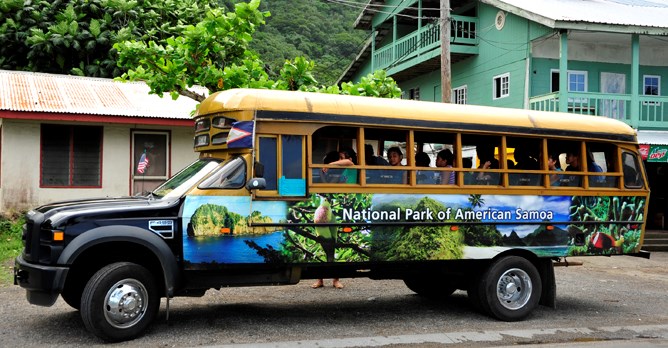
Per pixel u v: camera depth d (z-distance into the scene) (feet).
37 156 50.14
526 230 26.58
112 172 52.54
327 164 23.86
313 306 28.22
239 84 37.45
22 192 49.62
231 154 23.04
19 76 56.70
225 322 24.56
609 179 28.60
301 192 23.04
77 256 20.45
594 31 53.88
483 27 67.51
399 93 40.34
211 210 22.04
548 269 27.68
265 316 25.85
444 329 24.36
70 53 74.74
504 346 21.91
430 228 24.95
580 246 27.53
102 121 49.85
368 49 89.04
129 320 21.29
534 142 27.84
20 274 21.35
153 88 37.27
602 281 37.78
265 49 99.86
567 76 59.41
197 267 21.80
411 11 76.84
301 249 22.98
